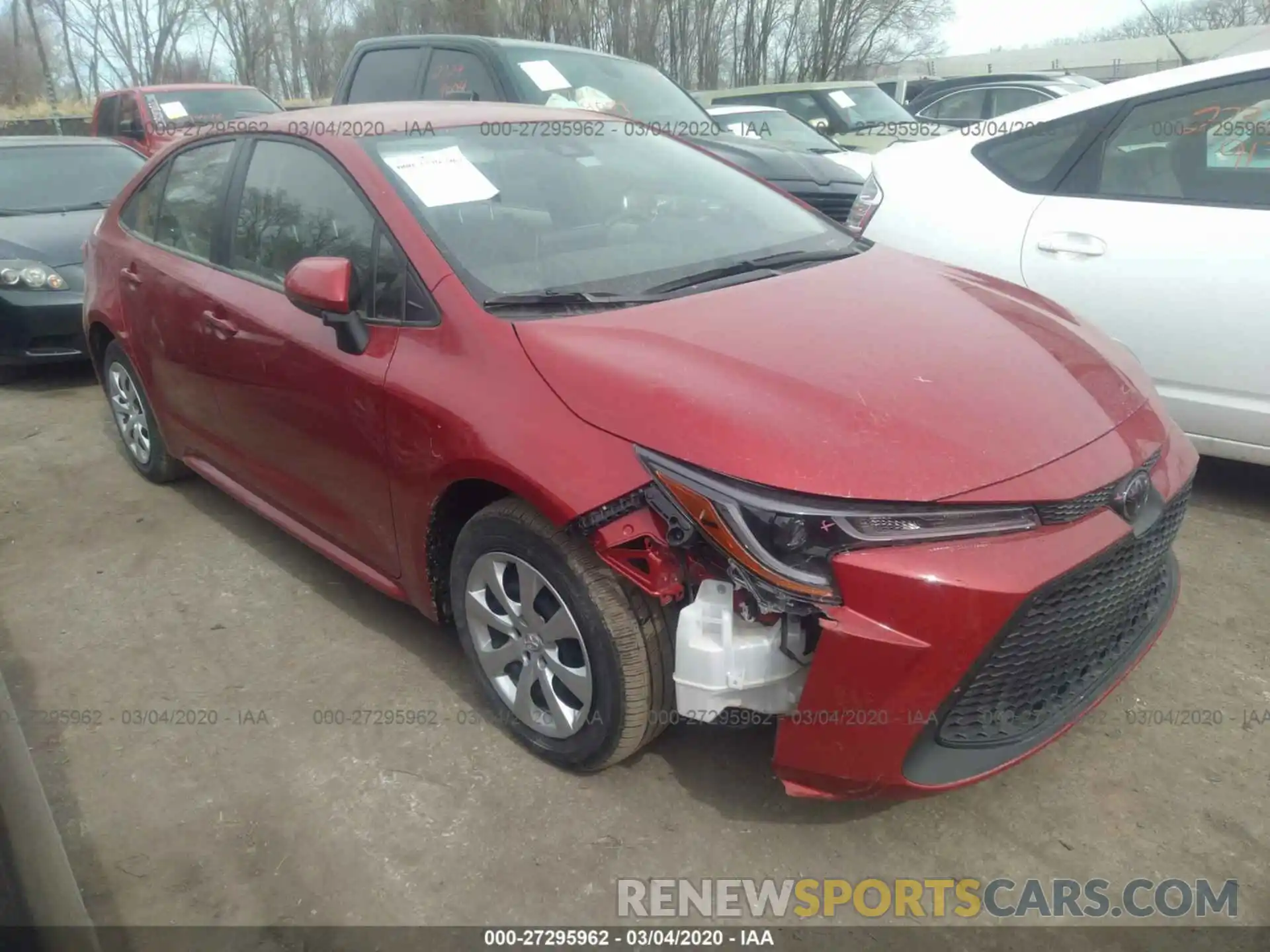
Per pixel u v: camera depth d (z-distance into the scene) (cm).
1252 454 379
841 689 206
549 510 227
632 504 218
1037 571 204
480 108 356
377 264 283
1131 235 385
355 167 299
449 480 253
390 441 270
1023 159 425
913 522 203
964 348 249
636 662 231
